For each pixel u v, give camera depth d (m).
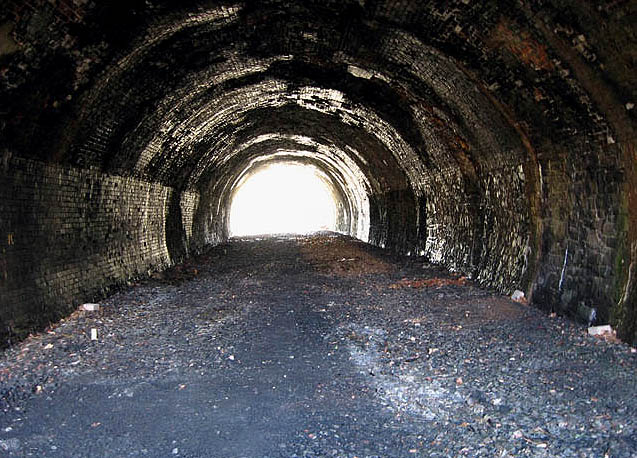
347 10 7.68
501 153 9.62
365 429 4.16
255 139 19.25
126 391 5.00
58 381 5.25
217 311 8.58
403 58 8.89
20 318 6.73
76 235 8.73
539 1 5.45
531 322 7.38
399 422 4.28
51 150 7.50
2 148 6.38
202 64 9.33
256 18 8.06
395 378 5.28
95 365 5.75
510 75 7.17
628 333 6.13
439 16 6.88
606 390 4.75
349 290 10.50
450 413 4.42
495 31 6.48
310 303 9.20
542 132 7.74
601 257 6.92
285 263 15.55
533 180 8.72
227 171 22.83
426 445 3.87
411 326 7.32
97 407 4.62
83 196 8.94
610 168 6.58
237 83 11.37
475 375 5.26
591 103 6.20
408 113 11.73
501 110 8.23
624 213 6.45
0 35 5.24
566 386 4.88
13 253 6.74
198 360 5.95
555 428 4.05
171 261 14.93
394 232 19.22
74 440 4.00
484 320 7.58
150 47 7.59
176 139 12.55
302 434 4.08
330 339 6.78
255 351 6.30
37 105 6.49
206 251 20.41
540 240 8.64
